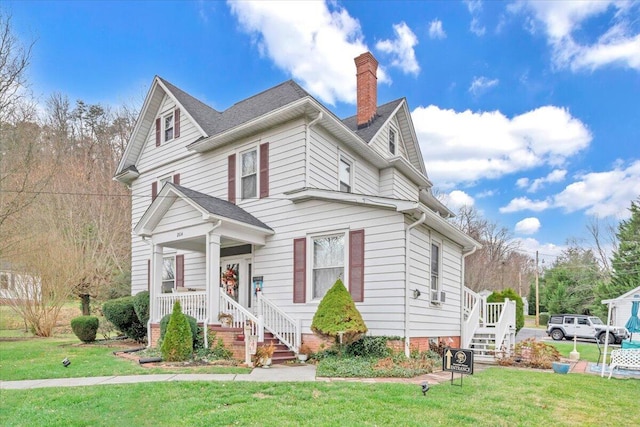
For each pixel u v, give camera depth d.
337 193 10.56
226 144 13.57
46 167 21.77
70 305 24.58
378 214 10.10
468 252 14.21
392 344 9.47
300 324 10.74
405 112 17.16
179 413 5.20
